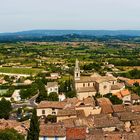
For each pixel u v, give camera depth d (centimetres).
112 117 12812
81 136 10494
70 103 15950
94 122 12050
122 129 11806
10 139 9612
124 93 19038
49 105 15788
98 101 16238
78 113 14112
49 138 10419
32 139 9844
